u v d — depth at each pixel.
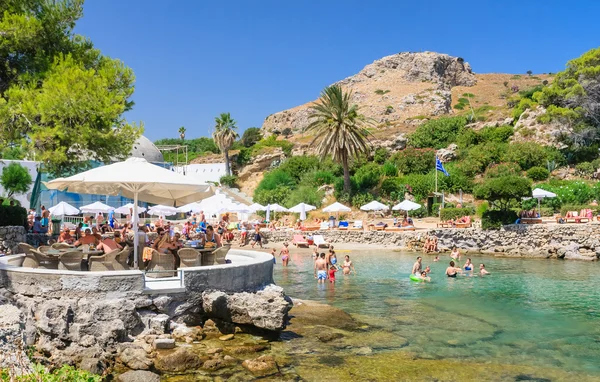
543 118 48.69
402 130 63.53
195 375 7.44
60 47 20.61
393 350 9.08
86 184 11.97
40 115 17.55
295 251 29.16
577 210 32.25
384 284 17.14
